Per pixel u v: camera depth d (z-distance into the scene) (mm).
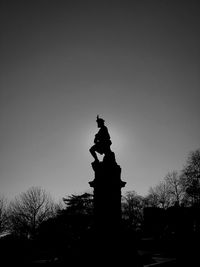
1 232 73438
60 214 70125
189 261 25766
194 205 64125
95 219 15445
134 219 91688
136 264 14906
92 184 16078
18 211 73312
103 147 16719
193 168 64438
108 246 14570
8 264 37031
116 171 16016
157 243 45750
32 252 45594
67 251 23844
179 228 61781
